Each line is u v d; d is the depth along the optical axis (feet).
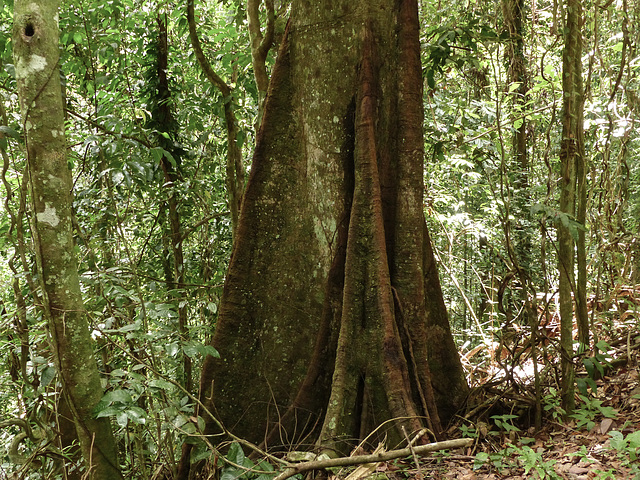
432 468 10.24
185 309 18.98
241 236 13.01
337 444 10.84
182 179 21.57
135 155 16.08
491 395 13.19
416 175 12.53
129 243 20.58
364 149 12.09
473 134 26.05
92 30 19.31
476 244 32.78
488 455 10.10
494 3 19.13
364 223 11.91
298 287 12.82
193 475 12.09
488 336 21.31
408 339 12.00
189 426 10.24
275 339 12.74
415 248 12.36
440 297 13.44
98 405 9.36
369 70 12.47
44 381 9.78
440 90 25.75
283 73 13.39
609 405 12.22
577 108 12.08
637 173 21.45
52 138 9.30
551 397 12.66
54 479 12.14
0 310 11.25
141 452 12.03
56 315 9.45
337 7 12.91
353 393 11.34
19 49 9.10
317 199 12.87
